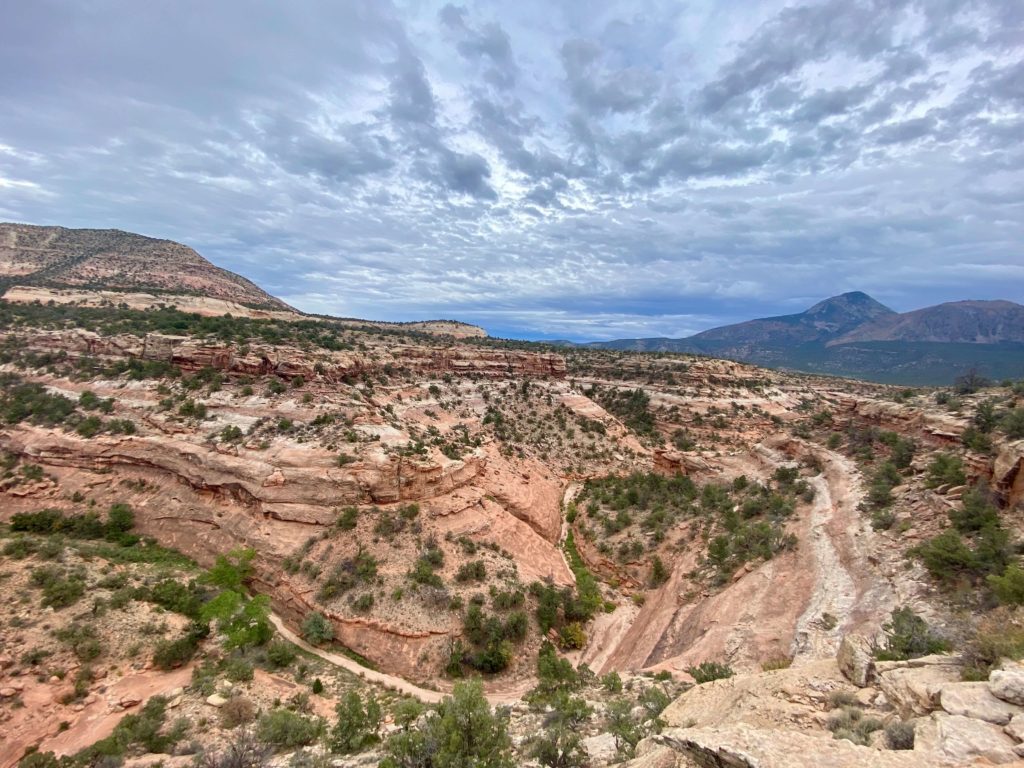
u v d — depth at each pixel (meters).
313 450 58.66
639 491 73.81
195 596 46.56
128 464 64.62
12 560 46.53
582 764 20.66
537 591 51.62
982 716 11.77
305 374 71.81
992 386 59.06
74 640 37.31
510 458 84.38
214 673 38.12
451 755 19.77
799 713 17.22
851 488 50.00
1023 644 15.69
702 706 21.75
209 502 59.19
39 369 78.94
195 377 72.88
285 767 26.81
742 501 58.91
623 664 43.34
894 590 31.69
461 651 43.50
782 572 41.31
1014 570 22.66
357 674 41.72
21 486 62.16
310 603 47.41
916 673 16.20
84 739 30.92
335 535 52.62
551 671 38.06
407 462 58.00
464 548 54.59
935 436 48.50
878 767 10.57
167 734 30.66
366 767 25.55
